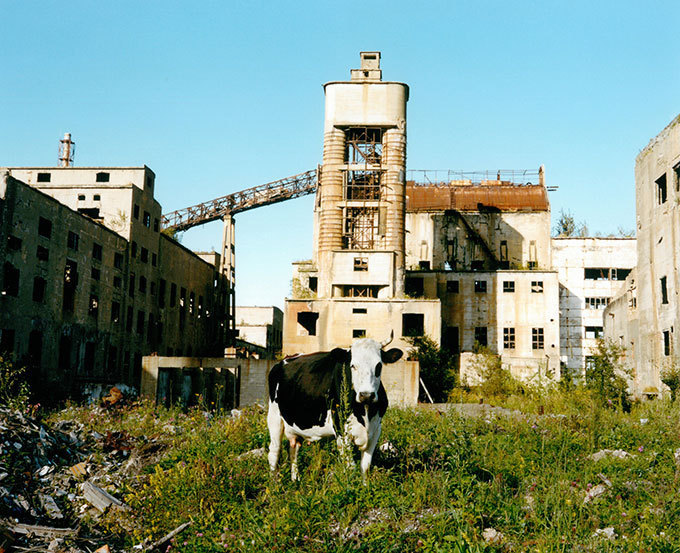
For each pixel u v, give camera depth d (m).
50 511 9.99
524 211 62.62
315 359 10.34
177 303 56.94
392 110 52.16
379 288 49.94
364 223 53.94
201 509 8.85
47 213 35.81
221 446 12.66
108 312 43.31
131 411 21.06
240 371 38.22
